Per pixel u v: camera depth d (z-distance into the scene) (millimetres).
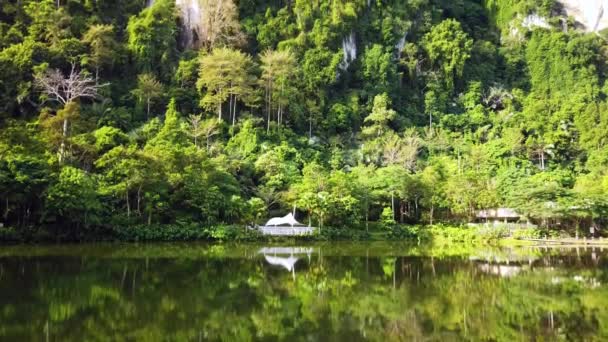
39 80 78000
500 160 98625
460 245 58125
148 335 17141
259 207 62781
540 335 17859
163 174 59281
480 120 117312
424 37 131125
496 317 20562
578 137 110875
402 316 20641
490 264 38188
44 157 52281
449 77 126562
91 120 77625
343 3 123312
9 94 78812
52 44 88875
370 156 95000
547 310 21891
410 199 77562
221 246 51906
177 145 68625
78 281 27422
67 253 40844
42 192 47312
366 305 22734
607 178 79500
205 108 92438
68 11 95938
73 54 89125
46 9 90438
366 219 71938
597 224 67938
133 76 95938
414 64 124500
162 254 41969
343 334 17750
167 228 55719
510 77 141125
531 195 69438
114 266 33719
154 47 97688
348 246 55562
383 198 76500
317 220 67125
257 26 114062
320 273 32500
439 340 17172
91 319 19188
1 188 44938
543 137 105312
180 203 61000
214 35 106062
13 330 17359
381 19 129375
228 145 84688
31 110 80375
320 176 71188
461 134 114812
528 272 33656
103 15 101625
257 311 21219
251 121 90188
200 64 94375
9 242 47500
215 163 69312
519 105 128000
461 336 17703
